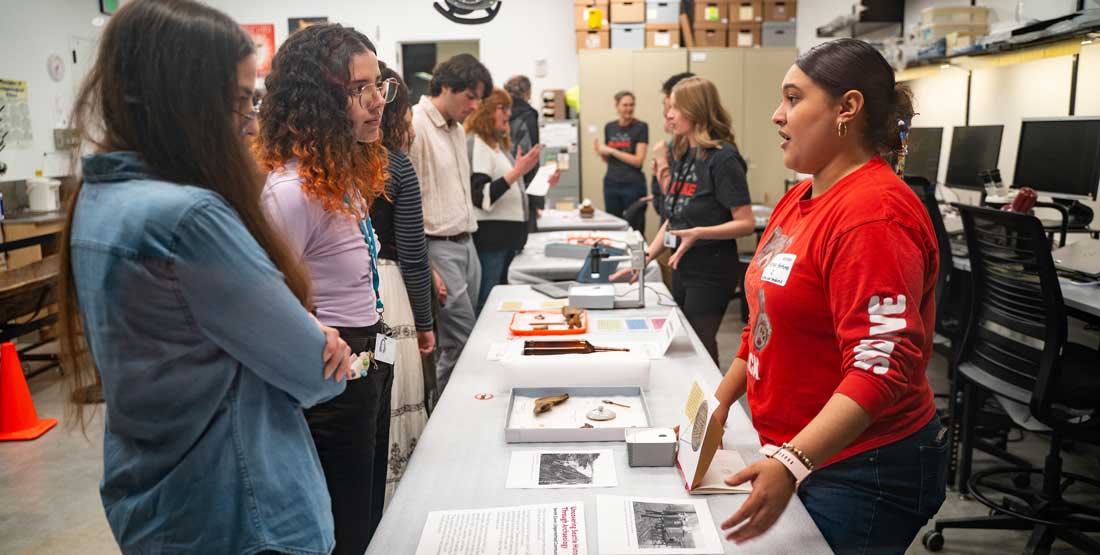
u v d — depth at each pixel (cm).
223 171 98
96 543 277
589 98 767
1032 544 248
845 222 119
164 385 96
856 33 707
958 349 316
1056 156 367
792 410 136
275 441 105
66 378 106
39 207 573
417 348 241
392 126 224
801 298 128
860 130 127
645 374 183
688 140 313
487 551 119
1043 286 232
